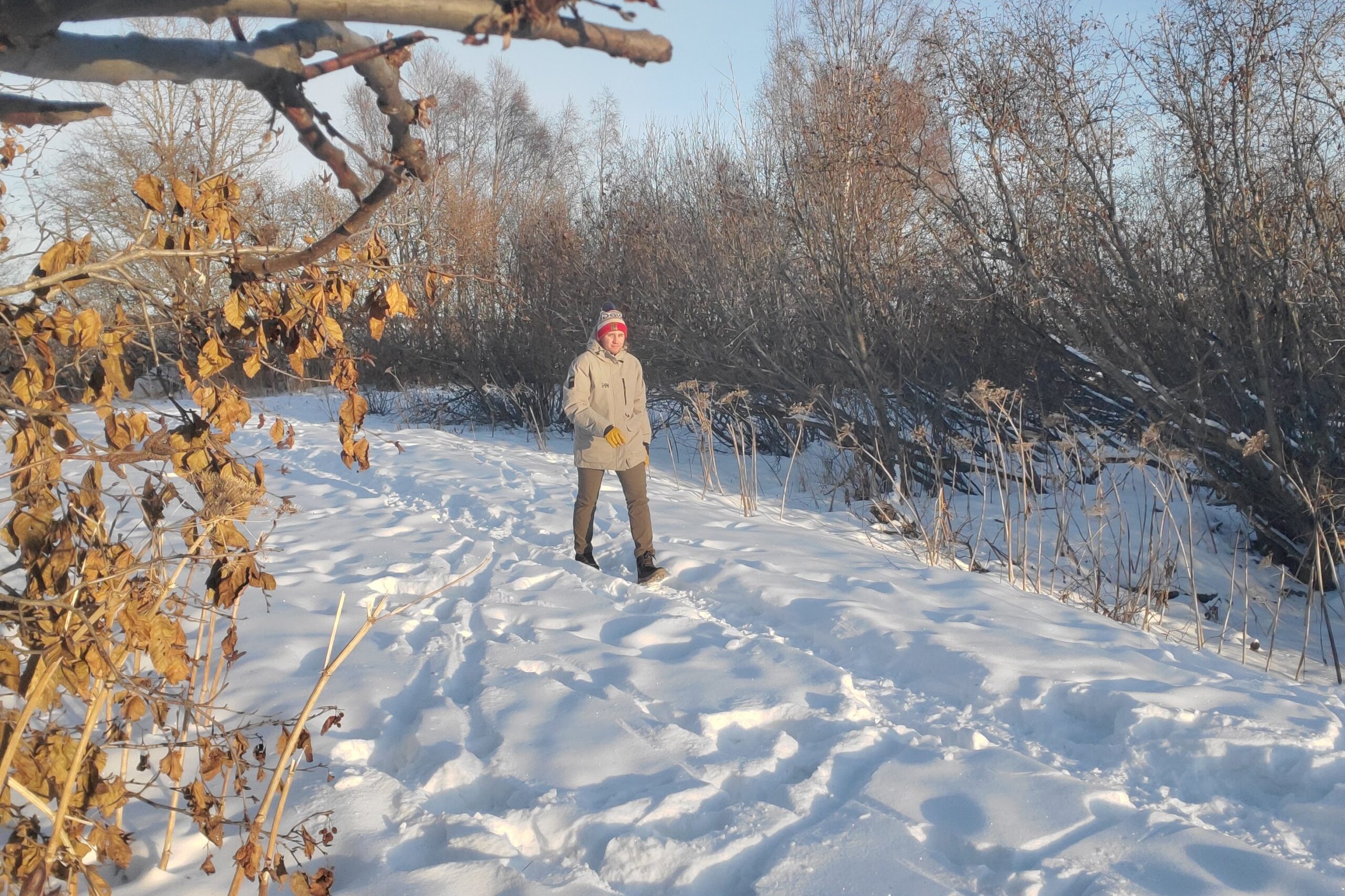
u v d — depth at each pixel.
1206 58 7.36
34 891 2.20
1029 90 8.24
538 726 3.82
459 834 3.01
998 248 8.76
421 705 4.07
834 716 3.96
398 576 6.14
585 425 5.95
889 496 9.21
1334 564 6.82
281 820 3.10
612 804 3.23
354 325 2.50
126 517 6.65
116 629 3.91
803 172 10.27
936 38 8.46
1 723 2.37
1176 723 3.90
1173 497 8.84
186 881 2.81
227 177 2.21
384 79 1.49
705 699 4.13
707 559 6.38
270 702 4.02
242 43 1.36
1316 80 7.01
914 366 9.94
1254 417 7.75
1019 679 4.32
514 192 20.44
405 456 11.69
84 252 2.20
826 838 3.04
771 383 11.19
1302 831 3.22
